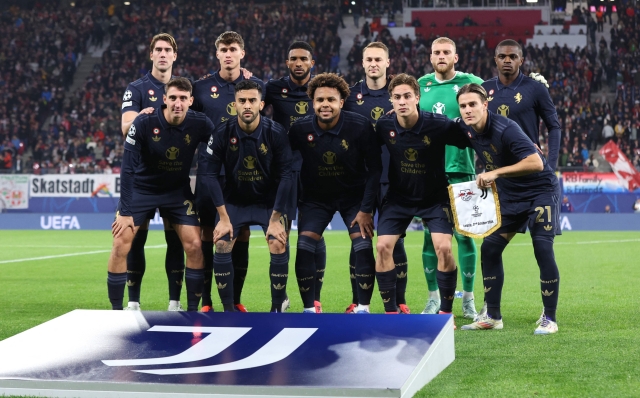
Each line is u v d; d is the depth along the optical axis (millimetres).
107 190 21156
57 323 4195
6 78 27156
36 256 11938
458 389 3387
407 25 29125
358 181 5352
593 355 4109
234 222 5379
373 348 3564
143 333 3951
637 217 19281
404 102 4820
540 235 4930
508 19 28453
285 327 3986
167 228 5887
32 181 21484
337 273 9156
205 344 3725
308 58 5680
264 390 3064
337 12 29797
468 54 26859
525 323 5312
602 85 26688
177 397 3123
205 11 29484
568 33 28141
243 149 5133
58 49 28547
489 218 4855
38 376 3293
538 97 5527
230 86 5680
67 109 26203
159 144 5324
